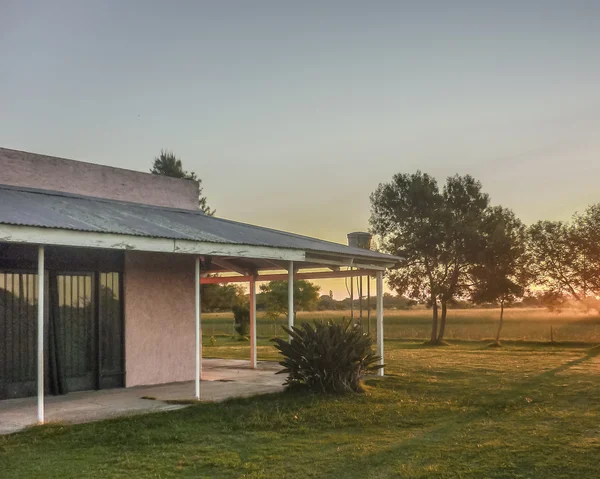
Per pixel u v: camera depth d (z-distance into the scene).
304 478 5.61
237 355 20.03
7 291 10.14
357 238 17.53
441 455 6.39
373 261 14.08
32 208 8.94
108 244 8.19
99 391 11.02
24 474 5.66
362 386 10.98
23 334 10.30
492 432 7.53
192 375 12.84
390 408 9.15
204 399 9.83
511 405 9.53
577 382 12.54
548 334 35.22
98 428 7.57
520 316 76.50
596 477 5.62
